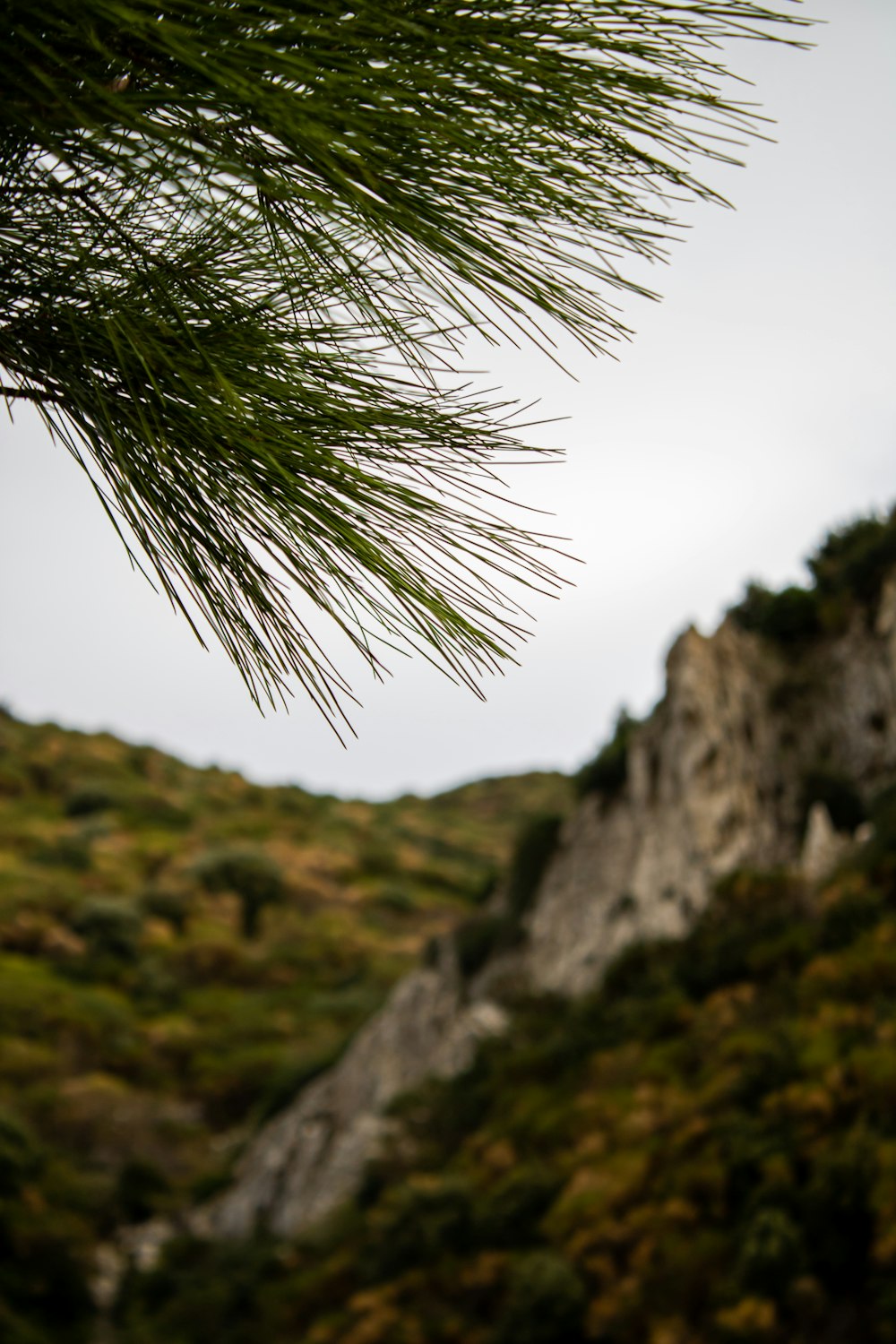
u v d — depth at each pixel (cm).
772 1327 1116
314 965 5847
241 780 10144
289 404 146
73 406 145
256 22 115
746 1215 1274
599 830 3147
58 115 114
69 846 6944
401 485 141
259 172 112
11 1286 2312
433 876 8031
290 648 142
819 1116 1342
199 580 143
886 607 2575
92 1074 4106
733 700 2736
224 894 6562
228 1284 2242
